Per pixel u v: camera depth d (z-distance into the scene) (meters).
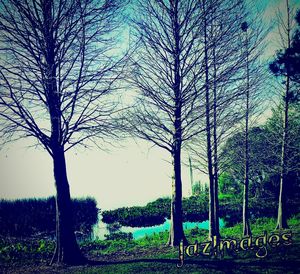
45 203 21.31
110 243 13.52
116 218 19.80
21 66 9.42
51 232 15.84
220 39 11.64
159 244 12.22
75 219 19.48
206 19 11.45
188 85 11.51
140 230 16.97
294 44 13.73
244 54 11.91
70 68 9.90
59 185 10.34
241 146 13.00
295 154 14.65
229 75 11.68
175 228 11.67
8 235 15.02
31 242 13.59
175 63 11.48
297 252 9.61
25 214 18.47
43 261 10.62
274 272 8.27
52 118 10.11
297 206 18.23
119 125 10.46
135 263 9.47
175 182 11.80
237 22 11.83
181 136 11.68
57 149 10.23
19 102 9.41
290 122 15.36
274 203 20.19
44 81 9.57
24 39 9.34
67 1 9.85
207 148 11.98
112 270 8.96
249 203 20.47
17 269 9.84
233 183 23.34
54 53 9.84
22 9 9.25
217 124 11.93
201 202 21.97
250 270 8.49
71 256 10.07
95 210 21.95
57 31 9.83
